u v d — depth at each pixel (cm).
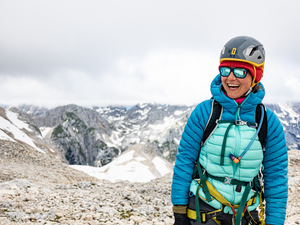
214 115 224
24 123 10988
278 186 226
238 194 219
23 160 2780
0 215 549
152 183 1395
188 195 239
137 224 598
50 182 2222
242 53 205
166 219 668
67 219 571
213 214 225
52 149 10019
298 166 1336
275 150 225
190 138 234
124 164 11112
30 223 518
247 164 212
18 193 729
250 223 230
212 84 228
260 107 223
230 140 213
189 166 235
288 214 793
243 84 211
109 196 847
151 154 13538
